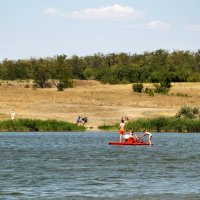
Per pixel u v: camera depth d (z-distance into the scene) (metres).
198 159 121.69
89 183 85.44
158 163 113.12
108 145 155.62
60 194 76.31
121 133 159.12
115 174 95.56
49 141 165.62
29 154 128.75
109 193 77.50
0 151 135.25
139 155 129.38
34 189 79.75
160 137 186.25
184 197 75.25
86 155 128.12
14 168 102.44
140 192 78.44
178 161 117.25
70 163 111.62
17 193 76.62
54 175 93.75
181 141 171.88
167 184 85.19
